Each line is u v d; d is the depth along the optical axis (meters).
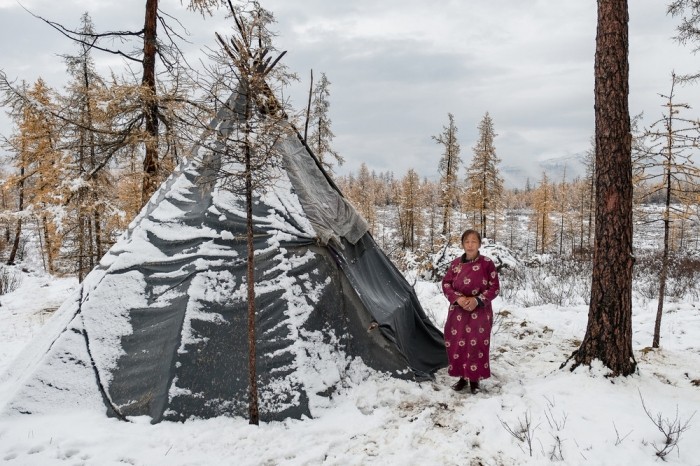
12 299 14.12
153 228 5.24
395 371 4.81
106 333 4.58
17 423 3.98
